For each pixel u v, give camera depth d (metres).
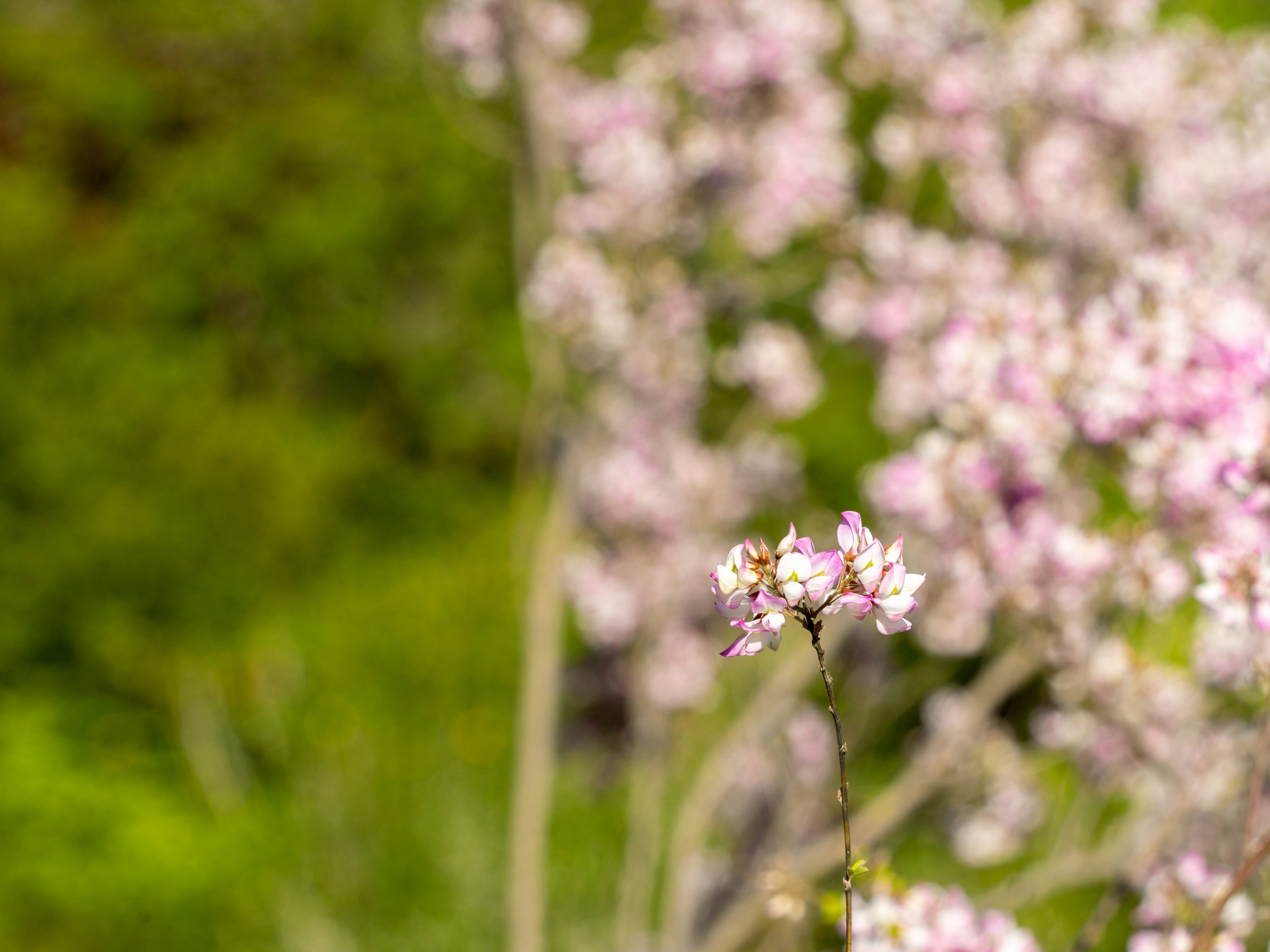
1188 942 1.92
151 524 8.27
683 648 4.63
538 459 4.41
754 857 4.04
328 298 11.02
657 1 3.94
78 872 5.86
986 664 3.30
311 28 11.60
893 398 3.93
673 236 4.07
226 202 10.63
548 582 3.94
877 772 5.43
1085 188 3.85
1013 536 2.56
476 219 11.21
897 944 1.92
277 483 9.09
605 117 4.03
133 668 7.79
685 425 4.83
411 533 9.82
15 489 8.42
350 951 5.20
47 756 6.70
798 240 5.29
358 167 11.12
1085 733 3.30
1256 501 1.91
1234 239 3.62
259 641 7.69
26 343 9.37
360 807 5.99
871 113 5.40
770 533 5.66
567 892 5.15
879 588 1.22
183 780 7.05
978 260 3.80
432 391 11.05
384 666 7.33
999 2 4.49
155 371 9.47
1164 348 2.18
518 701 7.07
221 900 5.82
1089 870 3.03
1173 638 3.45
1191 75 3.99
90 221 11.38
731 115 3.93
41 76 11.20
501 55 4.16
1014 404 2.40
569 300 3.84
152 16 11.71
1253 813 1.80
